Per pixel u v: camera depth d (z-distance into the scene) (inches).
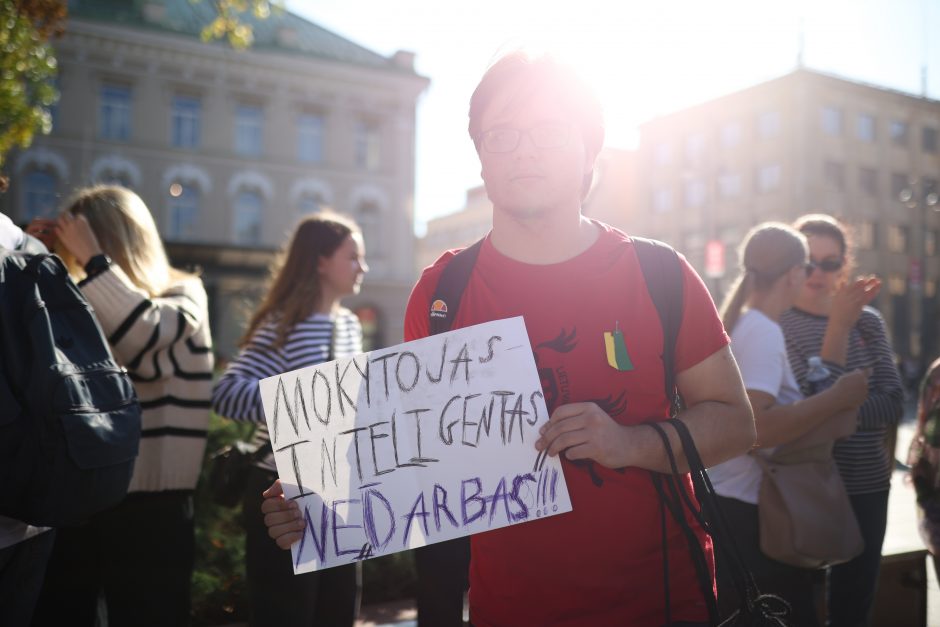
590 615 57.3
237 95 1066.7
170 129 1035.3
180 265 853.8
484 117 61.9
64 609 91.3
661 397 60.7
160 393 95.0
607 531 57.6
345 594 106.3
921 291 1603.1
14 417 65.6
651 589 58.0
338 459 59.8
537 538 58.2
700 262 1606.8
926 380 112.0
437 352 60.4
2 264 69.4
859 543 97.1
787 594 96.8
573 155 60.6
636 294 60.6
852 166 1504.7
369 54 1181.1
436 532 57.7
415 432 59.5
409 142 1159.6
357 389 60.7
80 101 981.8
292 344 106.3
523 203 59.9
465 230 2532.0
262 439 101.0
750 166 1521.9
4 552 68.4
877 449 116.7
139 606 92.1
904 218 1573.6
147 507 93.0
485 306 63.1
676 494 58.3
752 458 98.0
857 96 1509.6
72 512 68.4
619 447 54.2
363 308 1127.6
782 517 93.9
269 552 97.3
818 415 92.0
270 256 887.7
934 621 147.2
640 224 1742.1
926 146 1615.4
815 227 120.5
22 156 950.4
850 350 117.2
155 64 1021.2
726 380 60.4
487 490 57.7
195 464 97.5
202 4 1093.1
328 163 1112.2
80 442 67.9
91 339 74.9
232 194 1059.3
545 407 58.1
